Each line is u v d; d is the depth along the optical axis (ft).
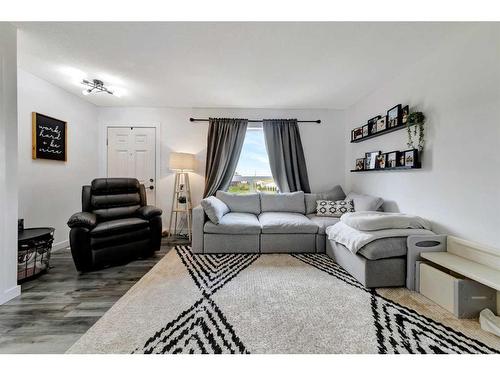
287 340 4.66
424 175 7.94
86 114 12.47
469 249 6.18
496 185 5.73
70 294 6.53
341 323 5.20
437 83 7.41
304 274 7.80
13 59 6.30
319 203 11.90
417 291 6.64
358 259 7.22
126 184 10.60
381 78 9.59
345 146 13.78
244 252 9.87
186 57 7.98
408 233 7.03
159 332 4.87
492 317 5.08
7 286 6.14
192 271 8.02
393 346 4.51
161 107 13.55
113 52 7.70
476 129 6.19
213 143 13.14
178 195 13.42
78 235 7.91
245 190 13.98
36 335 4.83
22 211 9.01
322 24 6.24
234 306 5.85
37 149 9.52
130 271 8.16
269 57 7.94
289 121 13.38
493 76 5.79
